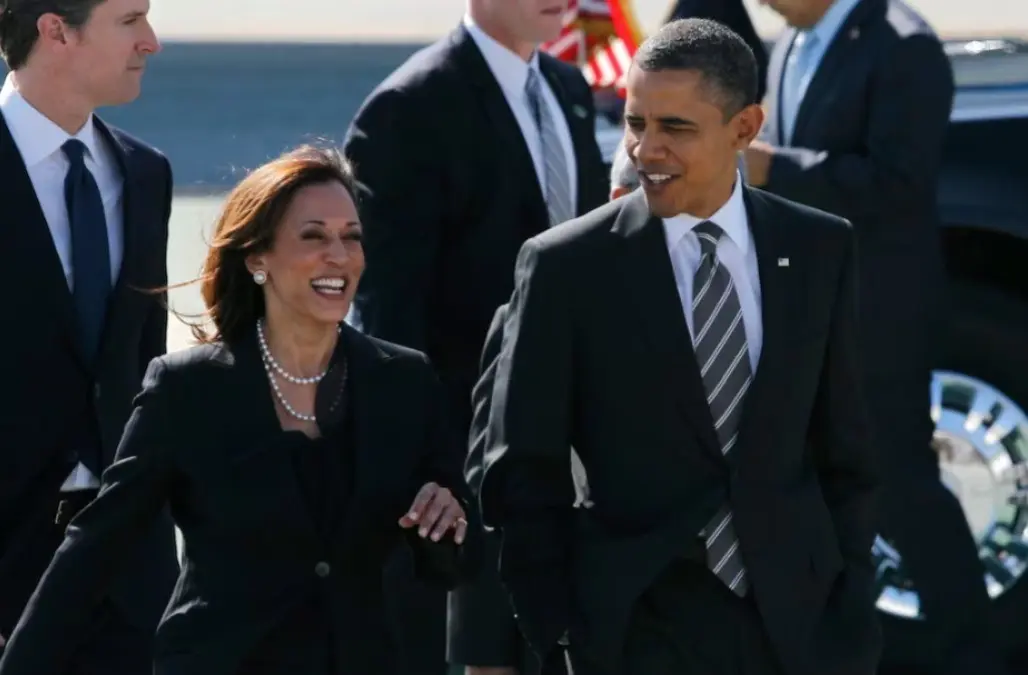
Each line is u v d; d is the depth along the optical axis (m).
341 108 75.69
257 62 93.75
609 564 14.80
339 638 14.34
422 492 14.55
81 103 17.48
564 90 21.47
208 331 15.03
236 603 14.21
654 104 14.38
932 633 23.50
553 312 14.90
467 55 20.62
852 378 15.35
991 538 24.14
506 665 19.61
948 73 22.64
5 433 17.22
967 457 24.34
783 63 23.56
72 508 17.62
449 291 20.61
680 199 14.61
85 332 17.48
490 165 20.52
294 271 14.36
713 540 14.81
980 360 24.22
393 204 20.23
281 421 14.59
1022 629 23.62
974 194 23.78
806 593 14.93
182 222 47.88
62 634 14.44
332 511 14.44
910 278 22.91
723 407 14.87
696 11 23.19
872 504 15.59
